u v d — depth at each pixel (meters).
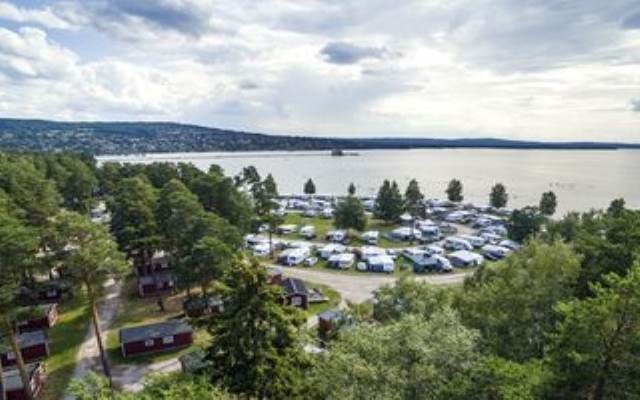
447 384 19.22
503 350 27.75
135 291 59.91
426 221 107.19
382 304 36.53
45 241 41.97
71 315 52.62
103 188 106.38
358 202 90.06
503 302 30.53
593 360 17.36
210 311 47.59
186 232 54.16
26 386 35.31
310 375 22.84
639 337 16.62
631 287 16.84
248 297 20.95
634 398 16.95
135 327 45.84
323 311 50.69
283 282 58.16
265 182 116.81
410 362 21.47
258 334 20.78
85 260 36.94
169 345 45.09
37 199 58.16
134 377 40.09
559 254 31.89
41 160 99.00
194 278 46.53
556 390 17.42
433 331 23.23
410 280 37.56
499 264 40.44
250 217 77.12
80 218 38.53
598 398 17.64
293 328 23.36
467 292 36.75
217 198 72.88
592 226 58.00
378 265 70.88
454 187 131.62
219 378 20.81
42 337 44.09
